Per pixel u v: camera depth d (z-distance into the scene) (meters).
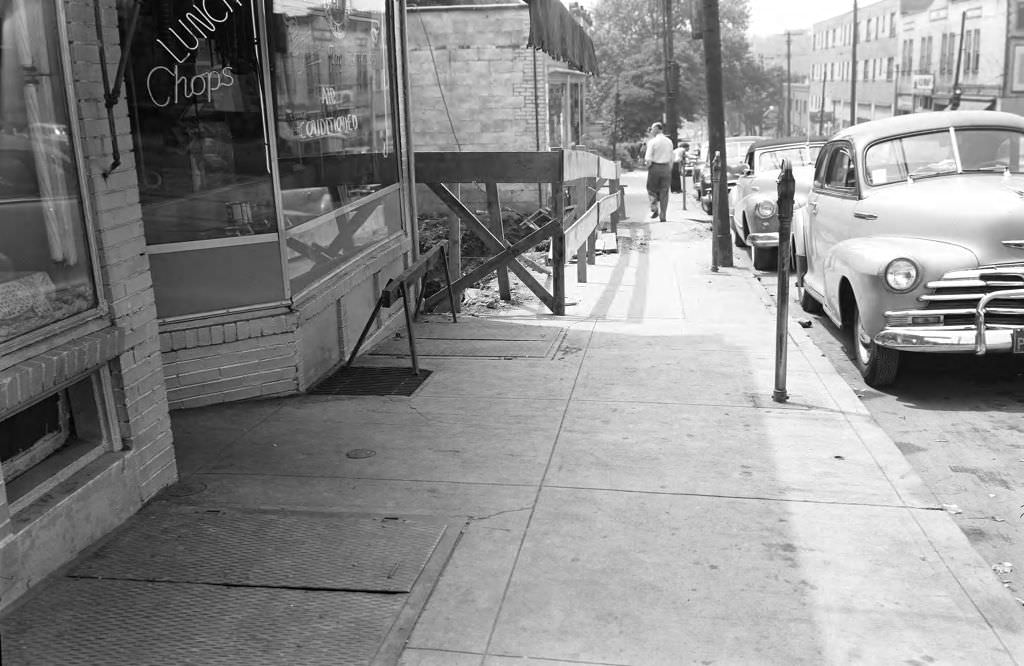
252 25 6.02
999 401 6.91
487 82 18.59
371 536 4.39
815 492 4.88
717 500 4.80
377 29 8.29
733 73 109.88
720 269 12.83
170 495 4.88
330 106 7.24
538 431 5.87
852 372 7.81
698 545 4.31
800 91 114.62
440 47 18.53
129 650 3.47
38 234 3.99
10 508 3.93
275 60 6.25
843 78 90.44
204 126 5.98
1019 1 50.78
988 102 52.97
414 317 9.16
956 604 3.78
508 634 3.59
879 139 8.36
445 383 6.94
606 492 4.91
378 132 8.39
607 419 6.08
